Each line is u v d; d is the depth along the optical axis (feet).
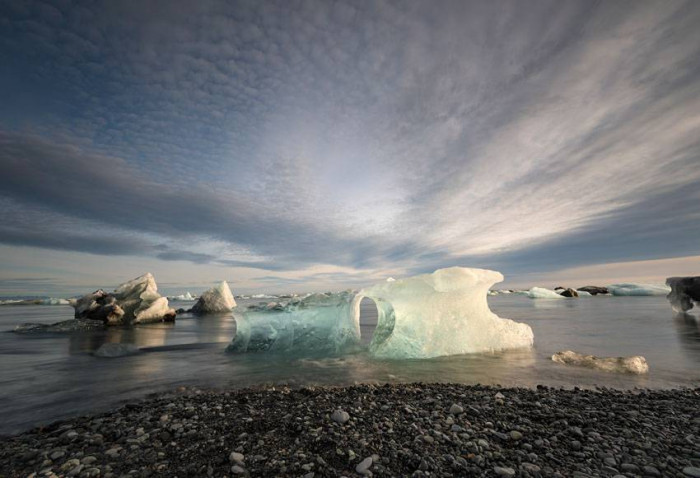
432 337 27.91
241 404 15.34
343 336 31.71
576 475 9.23
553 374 20.79
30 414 15.47
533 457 10.12
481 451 10.55
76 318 57.47
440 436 11.48
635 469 9.48
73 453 10.93
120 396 17.99
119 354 30.78
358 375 21.57
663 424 12.59
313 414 13.69
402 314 29.53
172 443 11.32
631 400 15.38
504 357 26.11
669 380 19.08
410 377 20.76
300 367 24.35
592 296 131.44
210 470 9.55
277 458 10.20
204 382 20.53
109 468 9.87
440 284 28.04
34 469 10.07
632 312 60.85
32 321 67.72
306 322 33.01
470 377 20.43
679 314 55.42
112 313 57.88
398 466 9.75
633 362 20.93
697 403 14.84
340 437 11.43
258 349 31.81
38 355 31.04
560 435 11.59
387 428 12.21
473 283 28.22
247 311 32.86
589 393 16.57
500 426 12.34
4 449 11.50
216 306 87.86
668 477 9.13
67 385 20.27
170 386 19.77
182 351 32.42
